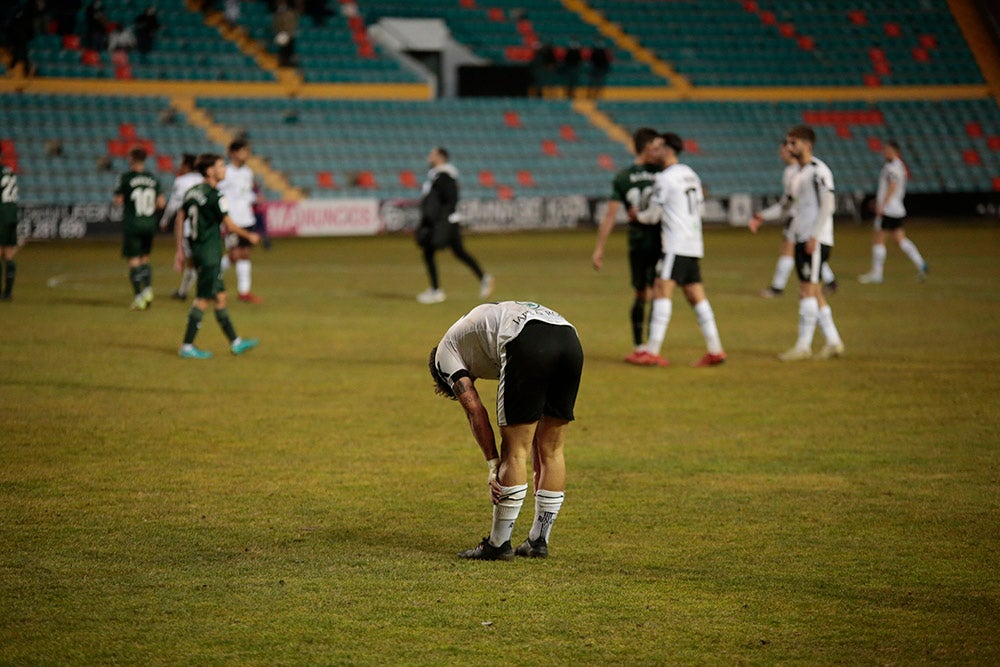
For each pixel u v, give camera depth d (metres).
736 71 60.53
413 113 52.84
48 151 44.91
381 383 15.67
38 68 47.09
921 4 66.50
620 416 13.61
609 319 22.45
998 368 16.72
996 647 6.63
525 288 27.92
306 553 8.40
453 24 57.88
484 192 49.78
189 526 9.08
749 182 53.94
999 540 8.73
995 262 33.97
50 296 25.52
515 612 7.18
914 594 7.52
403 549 8.52
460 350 8.27
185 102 48.78
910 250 28.94
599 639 6.74
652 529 9.05
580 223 49.38
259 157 48.03
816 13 65.00
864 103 60.38
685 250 16.81
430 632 6.84
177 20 51.56
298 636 6.77
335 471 10.94
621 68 58.62
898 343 19.22
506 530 8.18
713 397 14.77
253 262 34.84
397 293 26.88
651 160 17.47
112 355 17.69
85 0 49.44
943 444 12.05
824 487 10.34
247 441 12.18
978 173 57.72
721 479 10.66
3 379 15.59
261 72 51.09
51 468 10.94
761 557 8.31
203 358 17.56
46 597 7.42
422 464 11.24
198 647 6.61
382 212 45.56
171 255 36.78
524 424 8.00
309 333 20.38
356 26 55.62
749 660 6.43
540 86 57.91
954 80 62.91
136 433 12.51
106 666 6.34
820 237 17.23
